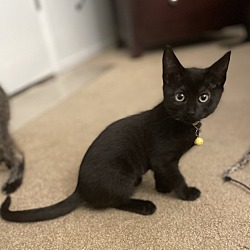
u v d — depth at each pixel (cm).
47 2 73
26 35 70
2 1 64
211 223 30
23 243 30
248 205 31
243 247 27
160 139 30
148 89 61
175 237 29
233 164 38
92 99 60
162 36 77
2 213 33
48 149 46
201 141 31
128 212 32
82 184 31
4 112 42
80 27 83
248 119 46
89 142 46
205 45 78
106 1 89
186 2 73
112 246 29
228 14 73
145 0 74
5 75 67
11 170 41
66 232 31
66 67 81
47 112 57
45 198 36
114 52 89
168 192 35
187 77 28
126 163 31
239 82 57
